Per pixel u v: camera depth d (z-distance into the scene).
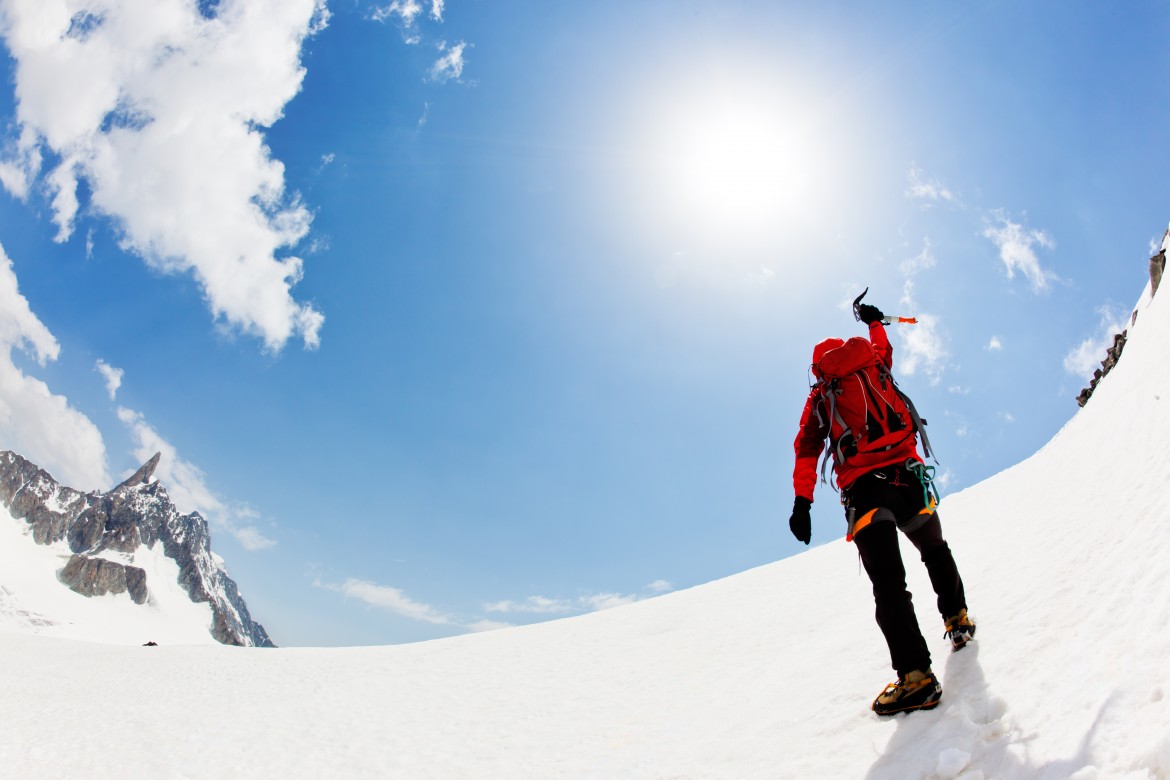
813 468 3.21
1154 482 4.15
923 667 2.82
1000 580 4.39
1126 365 19.38
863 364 3.10
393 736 8.07
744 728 4.23
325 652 21.95
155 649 29.77
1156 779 1.56
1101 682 2.18
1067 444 13.40
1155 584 2.62
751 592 14.50
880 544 2.91
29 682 18.36
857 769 2.65
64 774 8.09
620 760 4.86
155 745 9.27
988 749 2.20
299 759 7.55
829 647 5.52
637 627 13.99
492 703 9.21
